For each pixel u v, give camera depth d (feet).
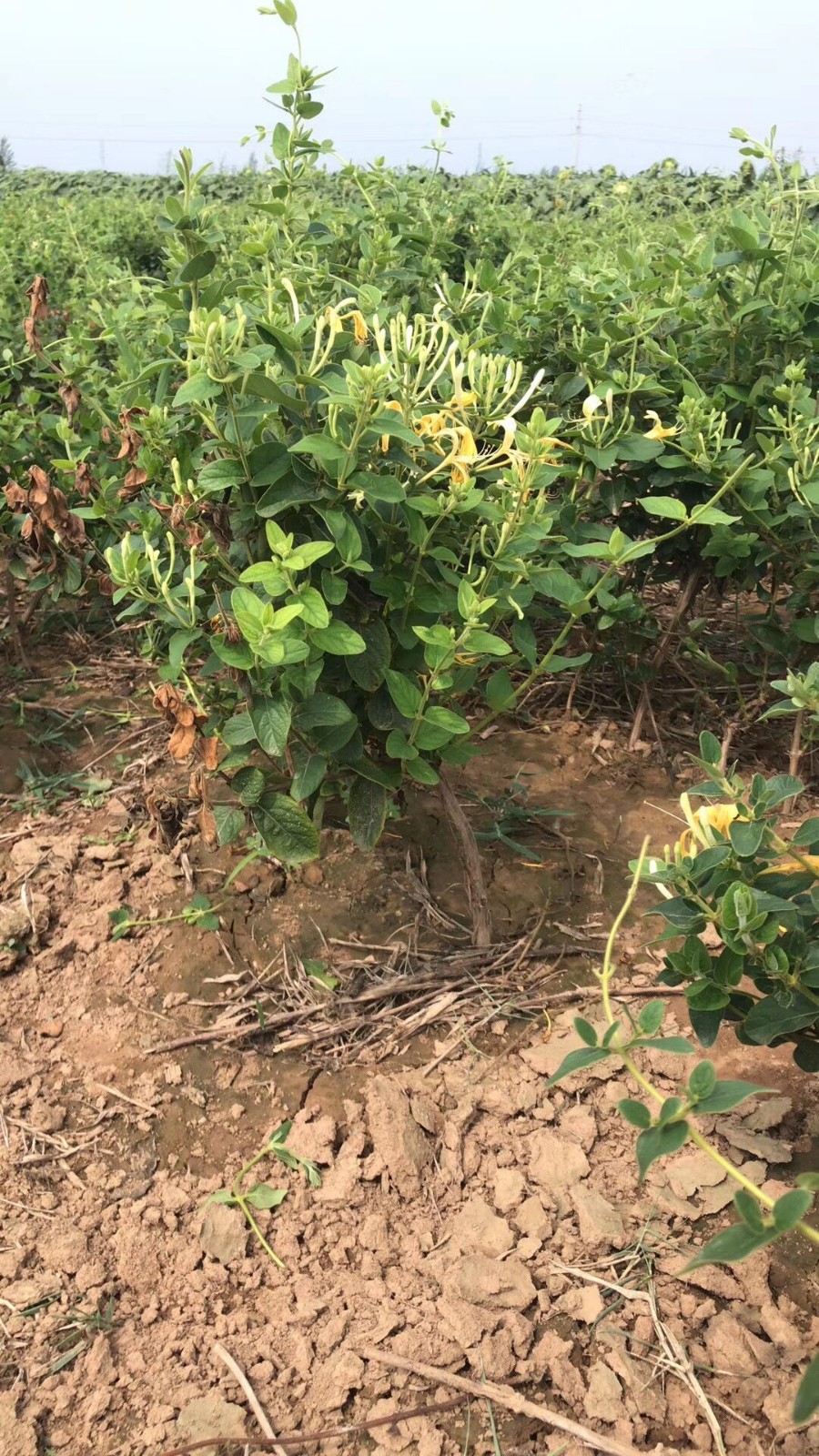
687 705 12.59
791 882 6.22
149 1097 7.70
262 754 9.02
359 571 7.45
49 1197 7.03
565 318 12.20
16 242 20.43
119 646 13.66
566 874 9.77
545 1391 5.93
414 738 7.64
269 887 9.50
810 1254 6.55
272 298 8.54
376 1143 7.16
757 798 5.98
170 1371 6.04
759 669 12.03
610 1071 7.72
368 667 7.61
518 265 14.94
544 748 11.68
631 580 11.80
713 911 6.03
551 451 8.32
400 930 9.11
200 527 7.67
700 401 9.90
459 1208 6.92
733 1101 4.25
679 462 9.86
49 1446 5.71
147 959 8.84
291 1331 6.22
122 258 20.95
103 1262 6.62
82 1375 6.01
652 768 11.39
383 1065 7.92
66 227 21.84
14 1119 7.55
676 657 12.93
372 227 13.73
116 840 10.12
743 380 11.32
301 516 7.47
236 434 6.78
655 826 10.44
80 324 14.51
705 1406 5.74
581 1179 7.03
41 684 12.84
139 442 8.81
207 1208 6.91
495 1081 7.73
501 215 19.02
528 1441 5.68
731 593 14.88
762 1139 7.14
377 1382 5.93
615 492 10.87
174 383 10.89
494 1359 6.00
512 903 9.41
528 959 8.84
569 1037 8.04
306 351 7.95
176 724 7.60
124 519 10.25
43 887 9.54
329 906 9.34
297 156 10.97
